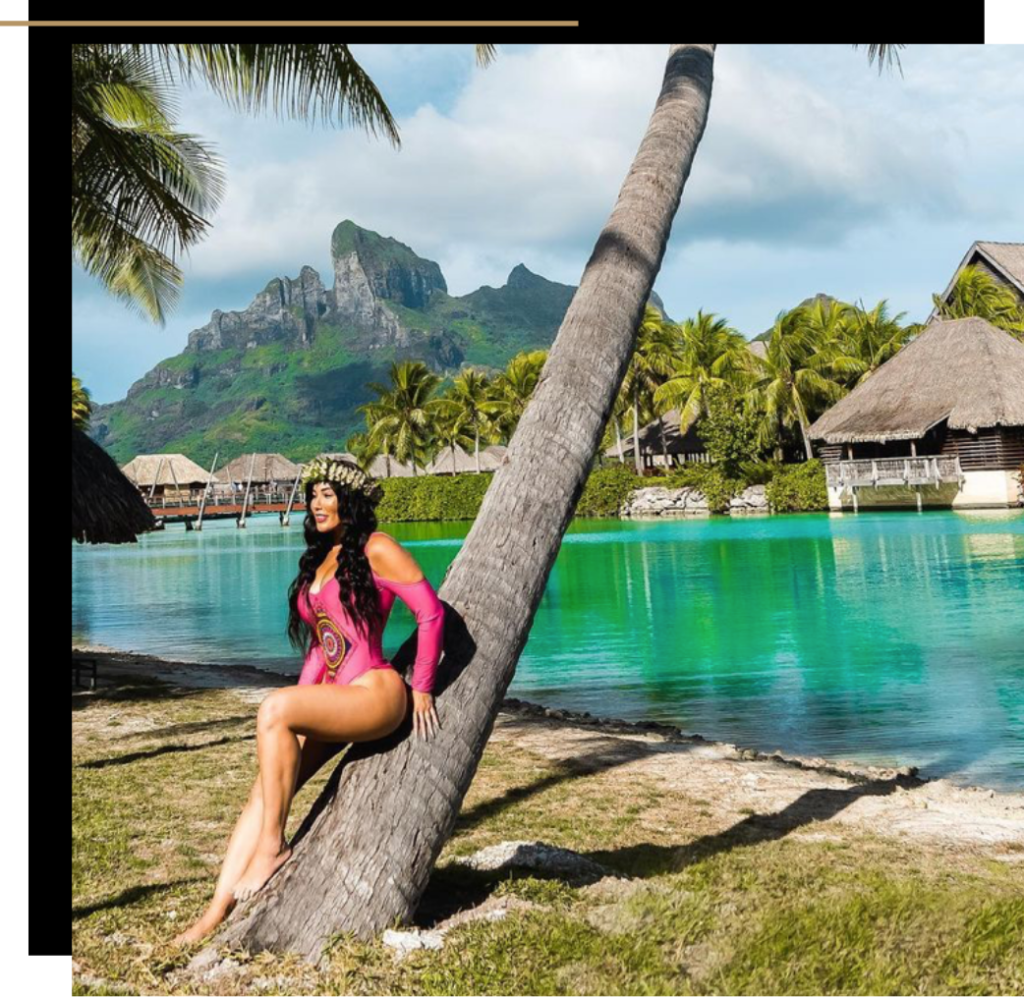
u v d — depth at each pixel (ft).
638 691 44.14
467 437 277.85
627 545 115.96
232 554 159.43
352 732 13.89
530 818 23.25
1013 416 136.67
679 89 19.08
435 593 14.53
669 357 206.59
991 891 17.79
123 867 19.07
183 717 36.81
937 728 35.32
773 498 161.99
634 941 14.10
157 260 51.96
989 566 80.07
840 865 19.52
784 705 40.09
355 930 13.73
